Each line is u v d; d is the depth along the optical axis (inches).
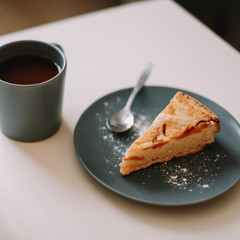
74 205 19.1
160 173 20.4
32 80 20.6
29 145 21.5
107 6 60.3
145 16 31.8
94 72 26.5
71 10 59.2
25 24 55.3
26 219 18.4
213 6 46.2
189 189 19.5
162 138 20.9
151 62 27.7
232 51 29.0
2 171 20.1
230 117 22.7
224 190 19.2
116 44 28.9
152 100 24.0
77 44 28.5
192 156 21.4
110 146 21.4
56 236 18.0
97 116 22.7
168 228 18.5
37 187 19.6
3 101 19.9
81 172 20.4
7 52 21.4
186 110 22.3
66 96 24.6
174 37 30.0
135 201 19.3
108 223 18.5
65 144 21.7
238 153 21.3
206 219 18.8
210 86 26.1
